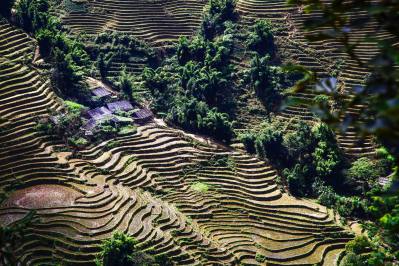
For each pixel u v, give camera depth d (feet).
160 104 251.19
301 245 192.03
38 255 168.86
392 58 25.62
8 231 44.45
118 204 197.06
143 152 225.76
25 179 202.18
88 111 235.81
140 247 178.70
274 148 229.86
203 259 180.55
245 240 191.83
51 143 218.59
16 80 238.27
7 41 254.68
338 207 208.23
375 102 26.35
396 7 25.80
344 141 226.99
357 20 27.96
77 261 169.89
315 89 30.50
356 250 170.40
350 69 252.01
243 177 223.10
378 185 207.51
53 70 243.40
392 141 26.91
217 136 237.86
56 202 193.16
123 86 251.19
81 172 210.59
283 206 209.97
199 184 217.36
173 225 191.93
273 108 248.11
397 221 38.88
